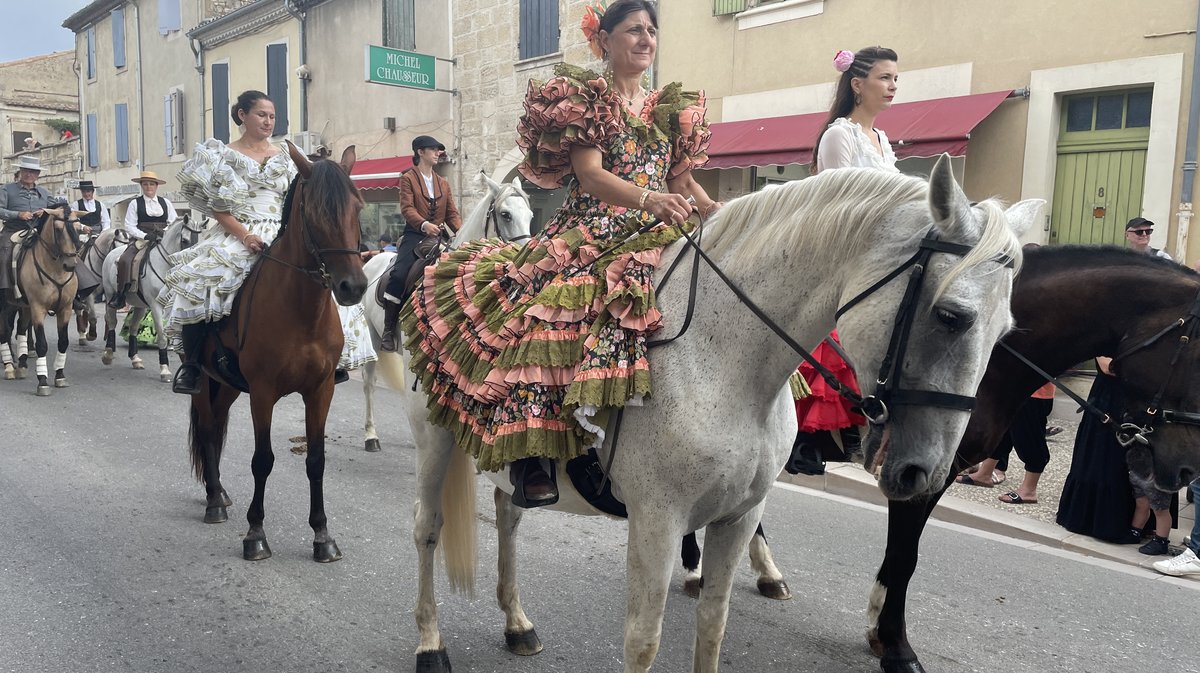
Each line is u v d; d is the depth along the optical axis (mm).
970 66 8773
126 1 24406
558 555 4797
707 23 11180
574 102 2443
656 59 11844
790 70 10359
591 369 2361
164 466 6449
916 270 2035
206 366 5074
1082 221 8305
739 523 2576
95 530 5000
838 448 3727
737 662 3602
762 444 2408
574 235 2641
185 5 22109
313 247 4516
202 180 5102
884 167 3514
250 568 4496
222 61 20906
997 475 6484
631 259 2541
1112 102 8039
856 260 2176
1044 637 3871
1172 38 7445
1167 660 3668
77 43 27922
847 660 3635
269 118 5480
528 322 2555
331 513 5469
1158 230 7641
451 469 3422
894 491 2068
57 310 9523
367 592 4219
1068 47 8078
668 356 2400
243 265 4934
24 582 4199
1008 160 8586
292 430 7934
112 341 11344
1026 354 3453
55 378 9664
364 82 16703
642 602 2432
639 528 2424
